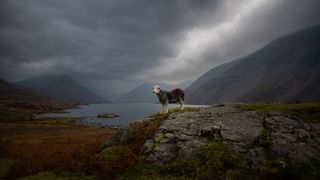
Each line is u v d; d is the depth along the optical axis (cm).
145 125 2172
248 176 1452
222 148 1631
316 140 1689
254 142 1662
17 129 7288
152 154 1727
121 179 1587
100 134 5500
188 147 1709
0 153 3147
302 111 2277
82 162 1859
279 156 1529
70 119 13175
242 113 2119
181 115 2192
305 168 1436
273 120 1916
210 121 1980
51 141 4438
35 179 1769
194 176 1507
